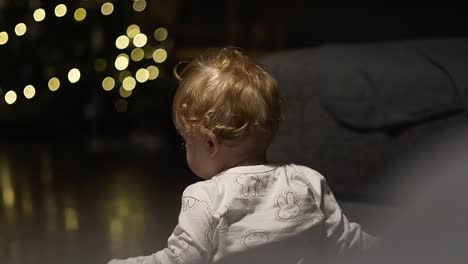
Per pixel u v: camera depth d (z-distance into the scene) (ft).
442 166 3.02
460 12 12.42
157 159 12.57
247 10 14.73
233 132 4.09
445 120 5.62
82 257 6.42
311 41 14.01
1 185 10.21
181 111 4.25
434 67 5.81
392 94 5.83
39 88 14.10
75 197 9.20
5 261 6.35
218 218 3.82
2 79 13.64
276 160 6.30
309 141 6.17
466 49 5.99
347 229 4.17
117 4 13.58
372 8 13.25
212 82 4.15
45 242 6.97
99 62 13.62
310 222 3.92
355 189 5.96
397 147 5.78
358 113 5.89
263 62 6.58
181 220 3.91
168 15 15.14
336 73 6.09
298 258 3.87
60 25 13.51
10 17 13.46
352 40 13.56
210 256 3.89
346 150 6.00
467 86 5.54
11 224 7.75
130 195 9.29
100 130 15.42
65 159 12.75
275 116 4.24
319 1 13.84
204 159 4.23
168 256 3.91
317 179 4.17
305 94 6.23
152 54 13.05
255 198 3.91
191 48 14.84
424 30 12.73
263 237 3.81
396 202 5.67
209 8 15.03
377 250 2.69
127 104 14.37
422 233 2.53
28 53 13.60
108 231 7.34
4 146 14.65
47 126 16.53
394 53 6.16
